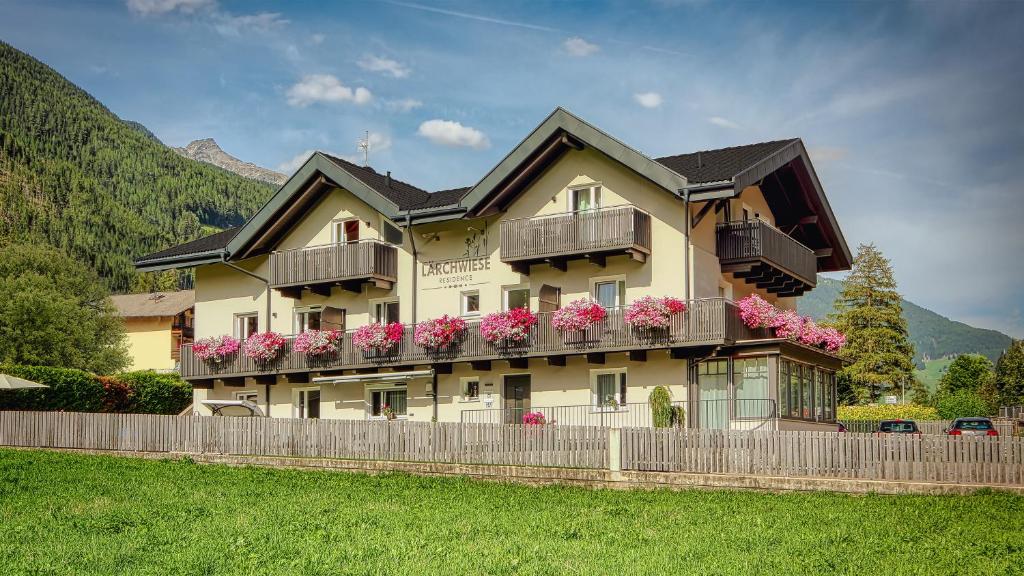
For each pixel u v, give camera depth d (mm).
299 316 43656
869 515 23062
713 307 34406
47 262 82375
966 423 41469
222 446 35250
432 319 38875
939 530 21422
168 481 30125
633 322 35125
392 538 21391
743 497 26125
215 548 20328
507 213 39000
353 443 33156
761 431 27500
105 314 83938
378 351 40188
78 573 18188
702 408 35562
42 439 38281
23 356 74438
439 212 38906
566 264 37781
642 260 36125
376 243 40469
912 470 26094
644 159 35094
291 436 34250
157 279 154625
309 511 24891
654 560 19062
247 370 43219
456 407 39688
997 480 25375
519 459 30406
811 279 40812
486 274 39344
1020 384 98250
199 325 45906
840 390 82938
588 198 37531
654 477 27984
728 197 34062
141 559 19391
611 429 28969
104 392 48500
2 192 172375
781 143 38219
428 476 30891
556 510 24812
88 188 196625
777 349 34438
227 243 43562
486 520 23469
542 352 36875
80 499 26703
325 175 41219
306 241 43219
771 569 18297
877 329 81750
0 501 26312
